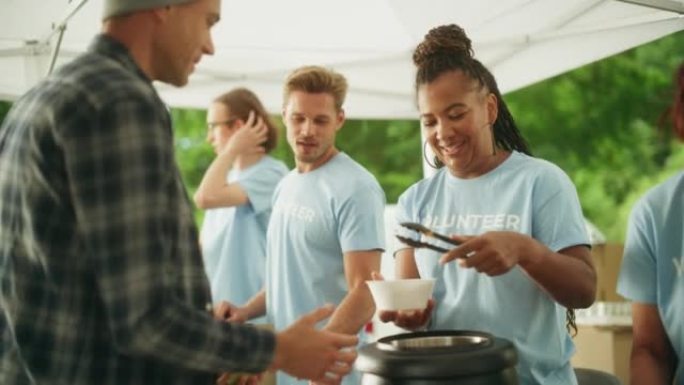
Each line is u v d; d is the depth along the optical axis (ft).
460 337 4.87
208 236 9.84
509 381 4.41
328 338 4.24
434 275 5.70
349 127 34.96
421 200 5.94
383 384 4.43
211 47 4.35
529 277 5.31
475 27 10.46
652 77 31.78
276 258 7.90
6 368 3.91
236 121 10.29
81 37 9.87
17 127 3.97
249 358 3.96
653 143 31.19
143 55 4.12
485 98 5.62
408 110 13.33
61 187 3.76
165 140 3.83
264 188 9.64
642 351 5.39
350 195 7.38
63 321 3.80
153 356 3.73
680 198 5.20
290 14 10.45
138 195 3.64
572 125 32.27
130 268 3.59
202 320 3.81
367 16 10.53
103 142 3.66
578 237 5.23
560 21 10.14
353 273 7.23
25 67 10.00
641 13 9.49
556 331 5.40
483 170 5.66
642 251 5.36
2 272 3.94
